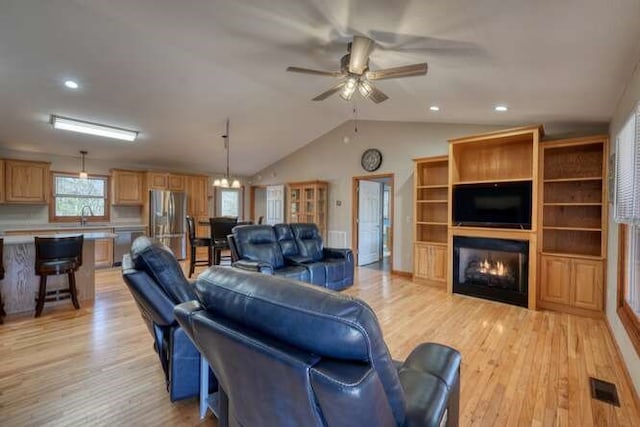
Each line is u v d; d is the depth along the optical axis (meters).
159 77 4.02
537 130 3.77
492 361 2.57
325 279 4.35
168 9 2.44
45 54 3.33
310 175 7.40
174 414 1.87
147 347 2.74
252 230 4.32
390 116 5.37
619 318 2.70
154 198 6.59
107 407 1.93
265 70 3.68
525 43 2.01
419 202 5.18
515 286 4.04
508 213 4.03
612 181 3.17
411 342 2.93
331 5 2.06
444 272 4.86
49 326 3.20
